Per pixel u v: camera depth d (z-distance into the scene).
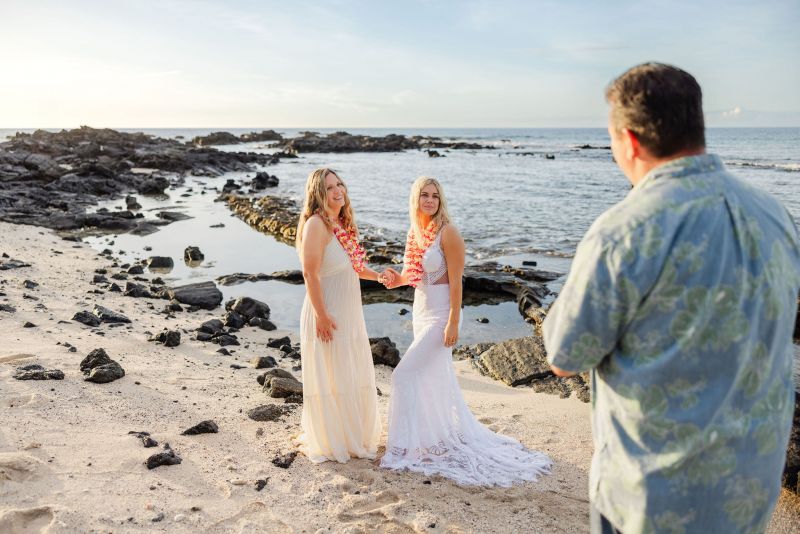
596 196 27.62
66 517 3.12
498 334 9.15
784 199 22.97
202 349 7.19
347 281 4.22
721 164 1.69
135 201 23.11
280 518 3.41
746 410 1.59
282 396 5.45
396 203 25.73
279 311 9.94
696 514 1.61
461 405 4.58
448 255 4.34
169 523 3.23
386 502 3.71
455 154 73.31
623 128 1.76
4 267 10.78
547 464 4.38
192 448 4.20
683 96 1.65
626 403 1.66
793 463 3.99
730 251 1.55
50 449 3.86
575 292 1.66
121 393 5.07
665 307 1.56
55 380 5.09
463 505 3.72
